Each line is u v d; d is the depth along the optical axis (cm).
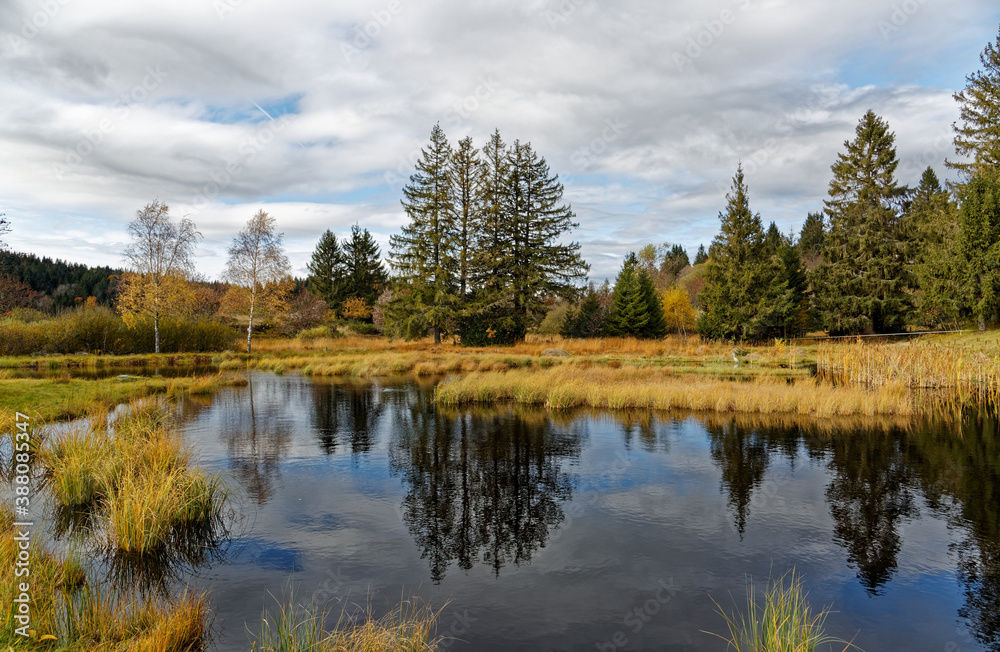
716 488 897
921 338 2856
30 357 2736
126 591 530
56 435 970
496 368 2553
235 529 704
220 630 465
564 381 1883
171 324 3350
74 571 543
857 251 3469
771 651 436
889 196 3419
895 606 536
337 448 1140
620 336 3975
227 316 4475
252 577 573
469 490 881
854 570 612
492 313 3862
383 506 803
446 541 683
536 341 3934
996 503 818
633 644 461
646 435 1268
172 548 639
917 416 1466
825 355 2280
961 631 493
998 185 2536
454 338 4012
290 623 468
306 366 2731
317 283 6391
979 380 1781
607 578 589
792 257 4006
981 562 630
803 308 3909
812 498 846
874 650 462
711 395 1611
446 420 1443
